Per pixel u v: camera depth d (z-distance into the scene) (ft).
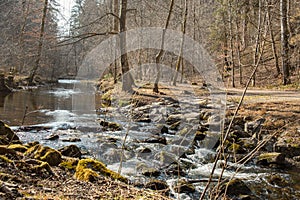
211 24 104.17
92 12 77.56
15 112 44.96
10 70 77.20
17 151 18.81
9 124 36.37
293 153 29.09
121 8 53.78
